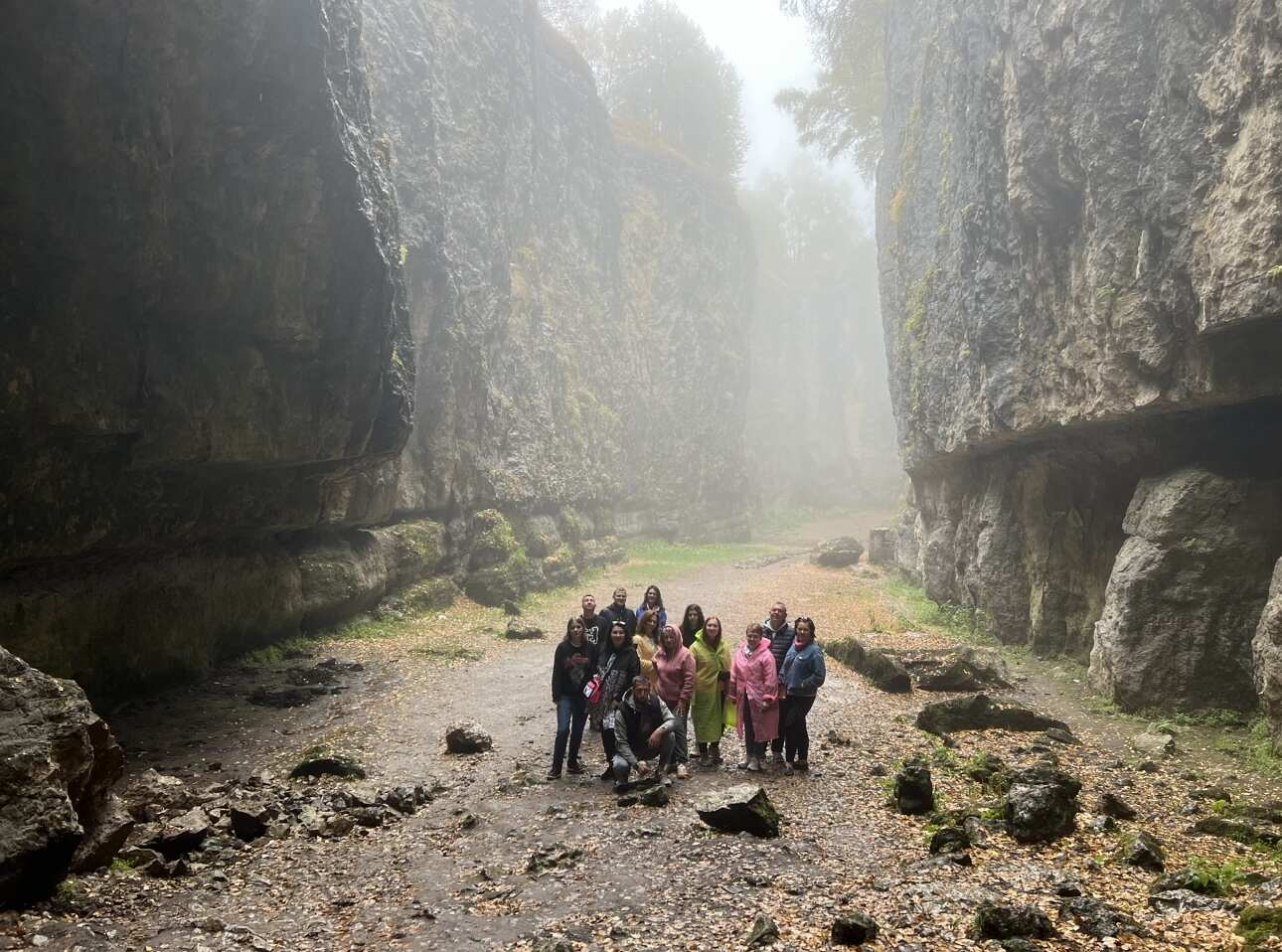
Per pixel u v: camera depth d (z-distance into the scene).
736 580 32.38
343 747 11.20
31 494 10.73
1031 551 18.75
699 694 10.36
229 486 14.77
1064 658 17.27
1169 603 12.74
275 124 12.23
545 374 34.16
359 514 19.73
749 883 6.59
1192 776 10.06
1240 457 12.96
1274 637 10.34
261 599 16.34
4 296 10.00
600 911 6.16
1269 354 10.87
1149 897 6.21
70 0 9.34
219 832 7.95
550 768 10.25
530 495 29.45
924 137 24.53
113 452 12.02
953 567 23.92
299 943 5.79
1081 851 7.36
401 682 15.03
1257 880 6.50
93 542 11.84
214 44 10.81
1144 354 12.20
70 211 10.32
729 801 7.83
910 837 7.84
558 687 9.92
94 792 6.96
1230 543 12.42
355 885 6.88
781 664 10.42
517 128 32.94
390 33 23.72
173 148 11.16
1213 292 10.44
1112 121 12.51
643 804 8.69
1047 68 13.74
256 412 13.75
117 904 6.33
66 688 6.84
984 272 17.25
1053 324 15.07
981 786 9.57
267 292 13.27
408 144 23.92
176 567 14.23
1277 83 9.41
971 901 6.09
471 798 9.20
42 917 5.93
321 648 17.53
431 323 24.55
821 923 5.83
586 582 30.66
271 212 12.78
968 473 22.81
